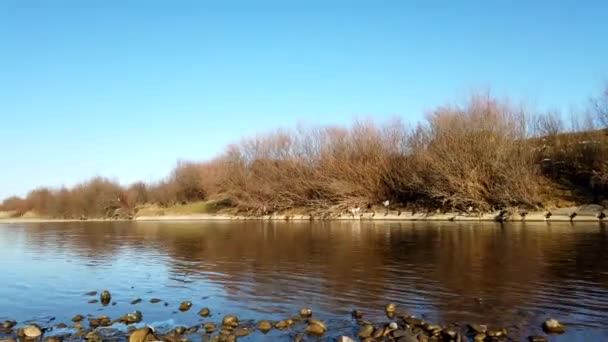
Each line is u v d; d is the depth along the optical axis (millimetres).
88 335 13844
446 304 15977
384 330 13203
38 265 27734
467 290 17812
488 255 25609
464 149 52156
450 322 14000
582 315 14375
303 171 71188
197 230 53938
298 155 72625
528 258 24172
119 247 37000
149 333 13508
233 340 12984
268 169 75375
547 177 53062
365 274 21562
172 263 27031
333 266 24031
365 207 62906
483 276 20172
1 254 33781
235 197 79500
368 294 17750
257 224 61750
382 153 63656
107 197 106062
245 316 15469
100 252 33906
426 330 13188
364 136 66562
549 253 25531
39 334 14188
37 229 67812
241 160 80375
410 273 21438
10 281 22625
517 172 48312
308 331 13617
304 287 19328
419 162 57594
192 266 25641
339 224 55125
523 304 15695
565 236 32938
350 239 36625
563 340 12258
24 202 124688
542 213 46688
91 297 18922
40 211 118750
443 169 52562
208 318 15492
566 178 52625
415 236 37000
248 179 77562
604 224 41438
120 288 20516
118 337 13828
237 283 20594
